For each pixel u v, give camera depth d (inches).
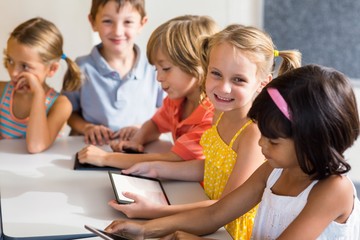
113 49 70.5
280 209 37.0
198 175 51.8
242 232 46.1
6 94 66.2
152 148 62.2
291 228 34.1
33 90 61.4
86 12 93.2
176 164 51.8
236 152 46.7
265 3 103.6
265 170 40.4
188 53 54.1
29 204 44.7
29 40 63.4
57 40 66.6
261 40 44.9
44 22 66.6
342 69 102.7
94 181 50.2
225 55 44.0
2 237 38.9
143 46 103.4
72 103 72.2
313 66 34.7
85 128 66.9
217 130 49.6
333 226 34.7
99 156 53.7
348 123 33.6
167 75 55.5
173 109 60.9
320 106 32.7
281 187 38.1
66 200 45.7
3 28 92.3
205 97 55.5
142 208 42.9
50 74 67.2
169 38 54.3
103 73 71.4
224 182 47.6
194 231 40.4
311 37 102.8
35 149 58.1
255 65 44.3
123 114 72.9
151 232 39.8
